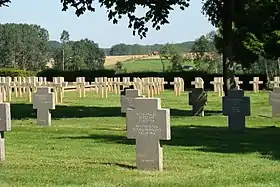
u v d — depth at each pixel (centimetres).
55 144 1678
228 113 2103
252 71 6512
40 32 9706
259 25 4522
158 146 1215
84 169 1227
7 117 1335
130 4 2767
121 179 1108
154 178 1114
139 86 4422
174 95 4559
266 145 1702
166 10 2811
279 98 2656
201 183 1053
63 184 1065
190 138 1856
